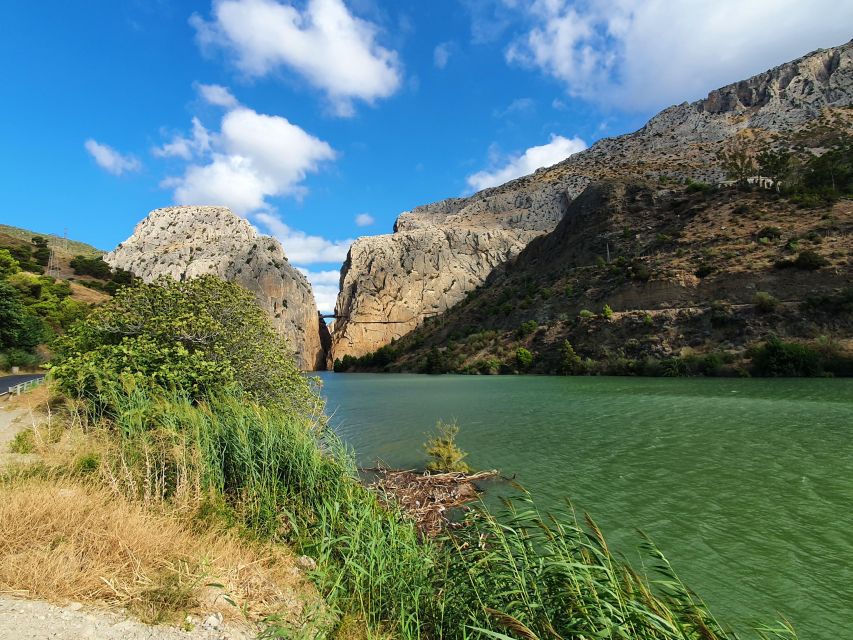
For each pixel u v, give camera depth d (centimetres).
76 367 1237
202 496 830
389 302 18038
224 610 530
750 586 923
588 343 6831
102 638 423
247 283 16438
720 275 6419
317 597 612
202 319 1427
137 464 866
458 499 1421
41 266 9081
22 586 474
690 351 5584
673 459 1841
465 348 9381
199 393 1273
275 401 1469
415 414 3400
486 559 614
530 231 19800
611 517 1283
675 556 1053
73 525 604
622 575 582
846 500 1348
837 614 826
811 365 4488
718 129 19425
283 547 773
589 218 11444
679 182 12850
